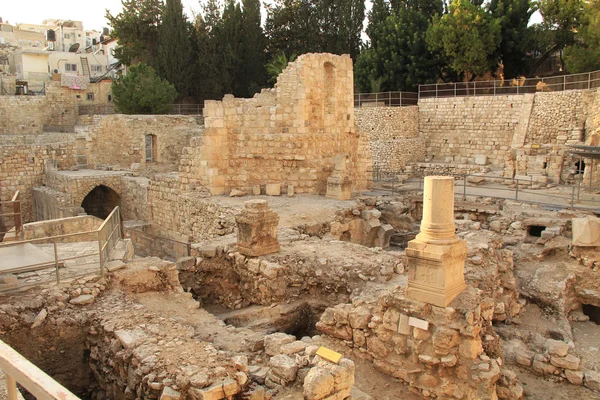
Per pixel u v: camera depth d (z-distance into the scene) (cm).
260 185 2398
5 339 963
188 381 761
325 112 2473
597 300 1523
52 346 1002
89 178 3306
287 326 1248
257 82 5369
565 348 1109
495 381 914
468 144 3834
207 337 1004
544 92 3453
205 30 5406
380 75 4569
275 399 784
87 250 1387
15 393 339
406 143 3800
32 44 8838
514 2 4212
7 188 3481
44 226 1694
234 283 1411
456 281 994
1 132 5106
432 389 944
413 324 964
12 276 1112
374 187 2773
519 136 3481
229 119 2380
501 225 2002
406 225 2272
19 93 5962
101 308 1058
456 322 938
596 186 2525
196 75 5353
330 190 2286
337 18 5322
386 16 5047
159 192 2614
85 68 7456
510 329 1291
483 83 4000
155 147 4341
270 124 2353
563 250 1691
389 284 1202
